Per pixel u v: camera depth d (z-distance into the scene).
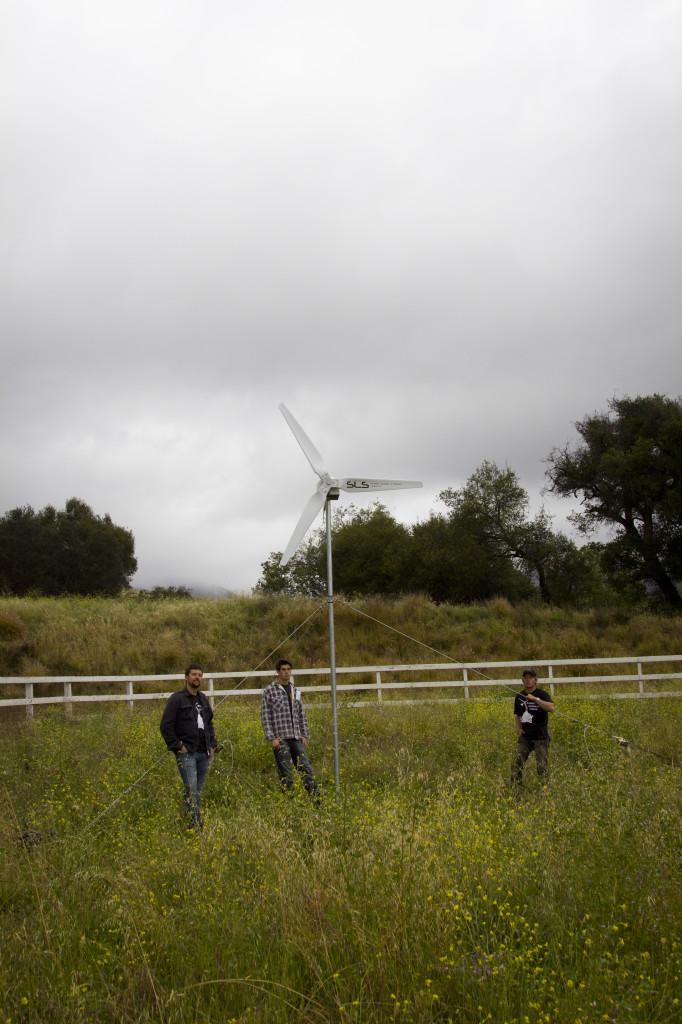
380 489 13.02
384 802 7.83
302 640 29.16
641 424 41.75
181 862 6.46
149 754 12.37
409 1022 4.36
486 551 42.09
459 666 20.72
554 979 4.80
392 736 14.47
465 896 5.72
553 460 42.56
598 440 42.22
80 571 49.00
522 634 31.14
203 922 5.57
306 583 45.28
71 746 13.27
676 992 4.63
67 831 7.81
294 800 8.09
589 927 5.31
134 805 9.61
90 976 4.89
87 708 20.16
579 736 13.75
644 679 21.39
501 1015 4.43
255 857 6.61
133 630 28.83
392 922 5.20
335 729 10.65
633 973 4.79
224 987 4.84
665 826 7.09
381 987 4.69
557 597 42.50
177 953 5.21
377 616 31.12
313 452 13.13
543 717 11.36
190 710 9.91
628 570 41.22
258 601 33.12
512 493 43.25
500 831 7.18
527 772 10.82
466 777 9.64
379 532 45.31
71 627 27.83
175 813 8.88
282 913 5.43
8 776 11.12
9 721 18.14
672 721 14.95
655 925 5.34
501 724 15.29
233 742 13.69
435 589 42.06
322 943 5.11
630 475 39.75
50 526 50.03
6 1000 4.60
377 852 6.31
